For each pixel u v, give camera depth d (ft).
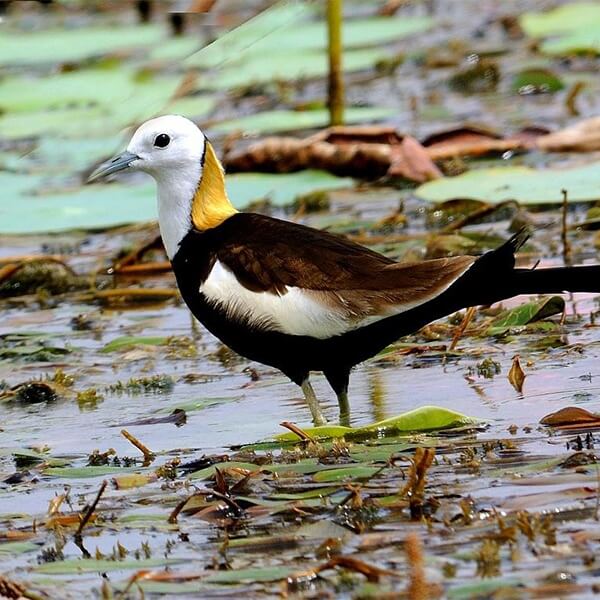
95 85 77.46
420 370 40.98
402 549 27.96
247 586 26.99
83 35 85.87
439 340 43.78
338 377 37.58
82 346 47.16
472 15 89.56
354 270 36.58
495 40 83.66
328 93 68.64
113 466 35.04
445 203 55.72
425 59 81.30
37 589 27.63
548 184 55.42
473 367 40.60
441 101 73.82
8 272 53.52
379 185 61.16
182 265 39.42
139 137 40.16
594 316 44.09
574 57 77.87
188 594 26.81
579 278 34.65
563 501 29.48
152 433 37.76
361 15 90.53
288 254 37.37
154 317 50.06
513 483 30.73
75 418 39.81
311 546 28.60
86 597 27.20
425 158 60.75
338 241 37.63
